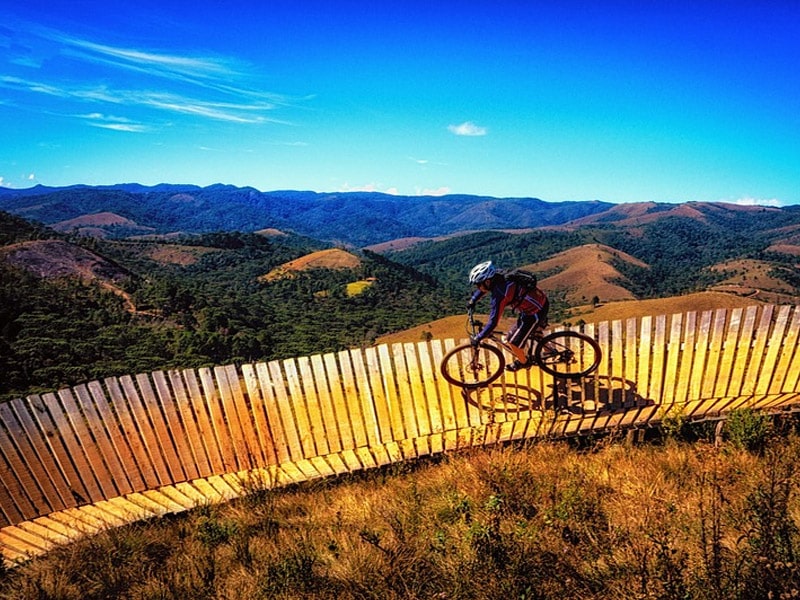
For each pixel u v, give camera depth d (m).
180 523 5.01
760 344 5.77
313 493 5.41
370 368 6.21
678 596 2.66
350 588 3.49
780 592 2.55
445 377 5.95
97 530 5.00
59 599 3.92
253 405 6.11
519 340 5.51
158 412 5.98
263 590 3.61
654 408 5.72
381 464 5.56
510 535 3.62
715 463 4.25
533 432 5.60
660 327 6.01
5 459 5.59
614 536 3.45
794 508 3.37
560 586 3.08
